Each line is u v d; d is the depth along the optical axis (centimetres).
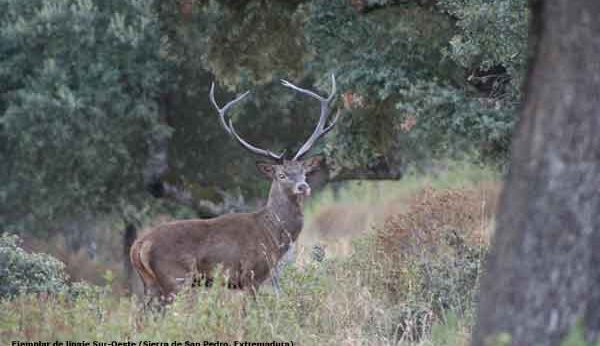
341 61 4319
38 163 5806
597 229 1622
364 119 4422
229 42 4700
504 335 1583
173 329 2438
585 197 1622
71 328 2514
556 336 1625
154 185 5850
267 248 3312
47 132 5453
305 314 2847
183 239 3189
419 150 5825
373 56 4162
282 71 4806
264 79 4869
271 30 4669
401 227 3450
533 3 1736
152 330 2492
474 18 3494
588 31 1625
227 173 6259
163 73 5678
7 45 5566
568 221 1623
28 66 5612
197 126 6125
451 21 4112
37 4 5591
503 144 3928
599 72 1622
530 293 1638
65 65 5525
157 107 5722
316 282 2969
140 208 6250
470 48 3550
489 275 1695
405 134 5166
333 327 2788
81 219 6488
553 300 1627
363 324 2839
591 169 1622
